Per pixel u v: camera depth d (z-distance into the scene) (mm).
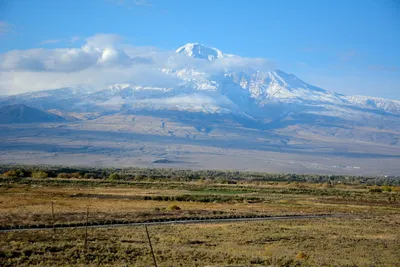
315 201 101688
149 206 78812
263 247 47281
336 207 89875
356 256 44750
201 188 129000
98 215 63344
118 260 38344
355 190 141875
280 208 84875
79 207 72312
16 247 40500
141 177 164000
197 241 48812
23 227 52062
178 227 57812
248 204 91062
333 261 41250
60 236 46906
